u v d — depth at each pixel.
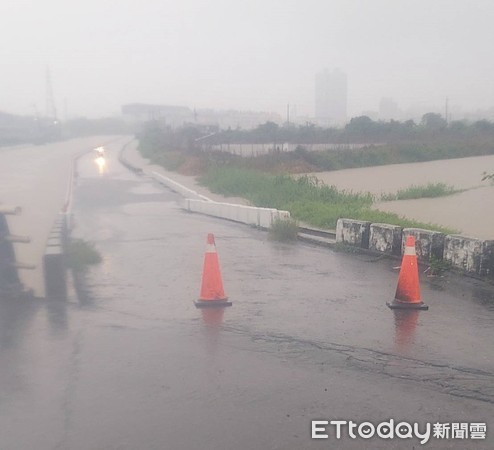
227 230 15.63
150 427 4.48
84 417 4.63
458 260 9.79
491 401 4.93
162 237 14.21
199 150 46.34
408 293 7.76
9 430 4.44
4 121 100.38
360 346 6.25
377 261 11.12
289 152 42.59
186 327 6.93
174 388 5.17
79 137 130.00
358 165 44.44
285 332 6.75
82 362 5.78
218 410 4.75
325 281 9.39
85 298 8.26
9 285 8.62
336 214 15.99
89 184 31.09
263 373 5.52
